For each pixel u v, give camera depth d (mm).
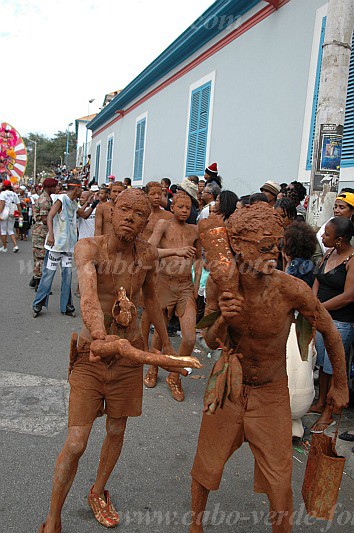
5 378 4598
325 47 4797
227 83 9102
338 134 4809
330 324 2191
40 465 3176
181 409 4285
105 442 2707
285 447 2199
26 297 8078
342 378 2273
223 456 2246
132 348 1942
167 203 7203
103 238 2434
